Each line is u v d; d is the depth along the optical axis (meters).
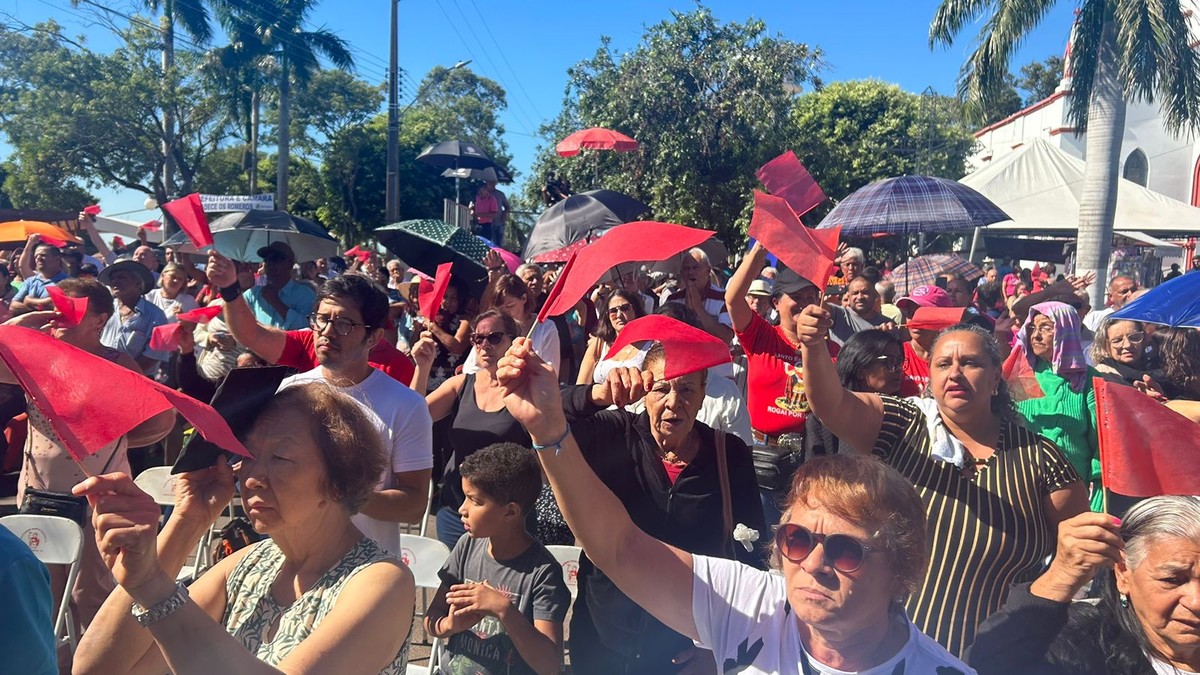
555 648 3.21
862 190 8.77
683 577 2.12
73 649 3.96
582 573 3.28
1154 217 15.14
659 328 2.04
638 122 20.16
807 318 2.81
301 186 36.84
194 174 31.08
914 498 1.92
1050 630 2.09
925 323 4.57
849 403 2.90
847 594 1.84
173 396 1.58
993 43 13.93
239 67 28.84
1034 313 4.20
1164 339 4.75
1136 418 2.18
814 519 1.88
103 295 4.61
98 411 1.52
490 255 8.59
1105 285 13.52
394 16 24.48
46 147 28.48
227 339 5.67
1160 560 2.04
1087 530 2.04
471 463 3.30
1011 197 14.77
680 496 3.19
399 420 3.32
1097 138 13.39
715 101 20.03
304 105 35.34
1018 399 3.07
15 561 1.56
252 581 2.10
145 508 1.60
